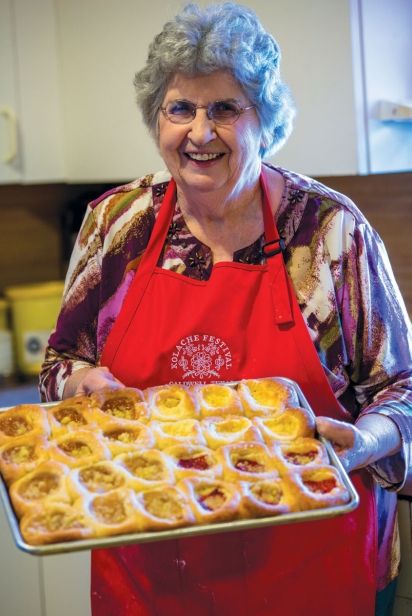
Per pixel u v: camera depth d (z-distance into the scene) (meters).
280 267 1.20
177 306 1.21
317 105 1.73
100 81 2.07
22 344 2.44
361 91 1.69
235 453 1.03
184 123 1.11
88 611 1.90
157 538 0.90
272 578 1.18
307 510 0.95
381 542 1.25
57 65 2.14
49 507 0.93
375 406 1.17
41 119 2.16
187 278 1.21
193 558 1.18
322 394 1.20
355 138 1.70
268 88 1.12
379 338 1.21
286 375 1.19
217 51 1.06
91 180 2.16
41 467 0.99
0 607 1.89
